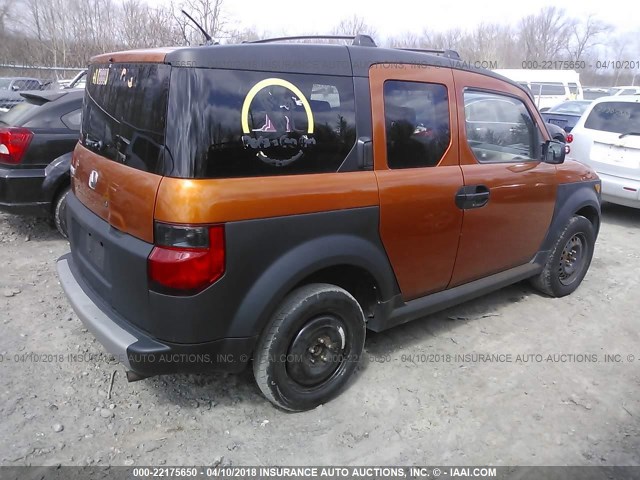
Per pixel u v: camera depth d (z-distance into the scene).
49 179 5.03
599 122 7.36
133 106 2.56
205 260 2.32
